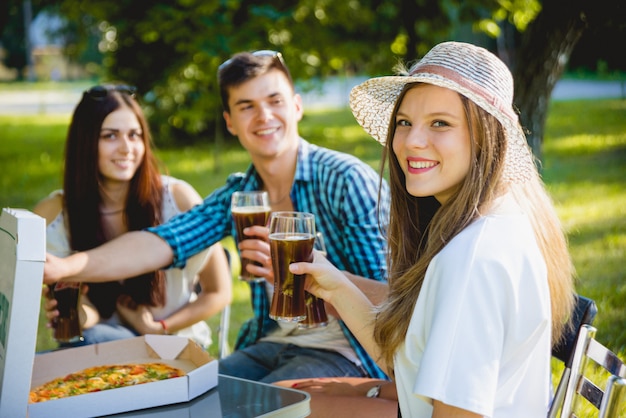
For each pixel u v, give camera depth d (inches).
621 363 72.0
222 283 136.0
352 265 118.6
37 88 1397.6
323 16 369.1
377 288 105.3
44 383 90.9
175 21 321.4
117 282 126.9
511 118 74.0
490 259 67.2
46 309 108.0
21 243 71.0
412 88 76.0
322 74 439.8
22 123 768.9
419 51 346.9
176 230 122.1
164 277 129.0
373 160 467.5
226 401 85.2
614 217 286.0
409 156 76.3
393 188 85.4
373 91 88.7
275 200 126.3
